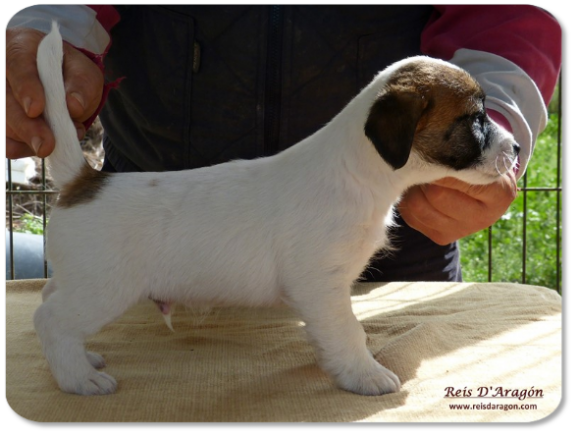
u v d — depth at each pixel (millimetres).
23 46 535
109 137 781
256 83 697
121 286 512
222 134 712
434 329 582
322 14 688
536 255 1402
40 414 456
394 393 494
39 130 515
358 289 731
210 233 521
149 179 537
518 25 655
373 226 531
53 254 512
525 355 549
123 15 703
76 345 500
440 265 804
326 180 524
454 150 529
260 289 529
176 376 521
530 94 623
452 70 532
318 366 540
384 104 501
